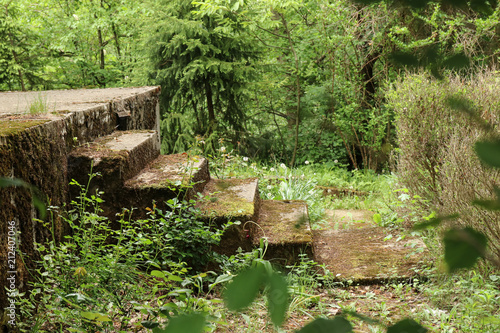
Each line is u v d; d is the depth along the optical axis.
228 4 10.15
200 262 3.80
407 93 4.76
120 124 5.49
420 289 3.73
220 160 8.05
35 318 2.86
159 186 4.01
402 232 4.99
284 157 11.66
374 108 9.31
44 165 3.43
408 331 0.44
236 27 10.38
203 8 9.57
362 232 5.29
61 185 3.76
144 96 6.51
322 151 11.23
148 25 10.33
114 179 3.97
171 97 10.79
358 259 4.40
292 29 11.52
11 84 13.59
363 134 9.85
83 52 14.33
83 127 4.41
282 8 9.88
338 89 10.20
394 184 5.84
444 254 0.40
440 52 0.47
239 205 4.28
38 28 14.51
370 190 8.38
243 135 11.08
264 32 11.62
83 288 2.86
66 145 3.97
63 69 15.11
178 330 0.40
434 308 3.39
